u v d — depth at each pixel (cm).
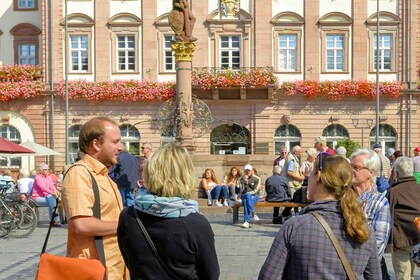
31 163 4619
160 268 425
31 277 1126
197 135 3584
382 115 4619
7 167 4612
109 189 529
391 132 4647
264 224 2002
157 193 433
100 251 504
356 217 429
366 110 4625
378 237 587
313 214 437
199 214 436
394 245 752
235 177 2561
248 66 4647
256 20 4625
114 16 4666
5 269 1210
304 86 4531
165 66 4688
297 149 2028
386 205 599
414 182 764
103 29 4672
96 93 4562
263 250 1437
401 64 4631
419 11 4650
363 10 4634
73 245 510
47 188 2092
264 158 2912
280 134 4650
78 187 504
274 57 4647
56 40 4675
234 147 4728
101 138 534
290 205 1911
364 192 618
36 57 4888
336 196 448
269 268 434
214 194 2514
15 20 4891
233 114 4616
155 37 4669
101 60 4669
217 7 4650
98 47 4672
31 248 1514
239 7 4647
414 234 746
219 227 1922
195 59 4641
